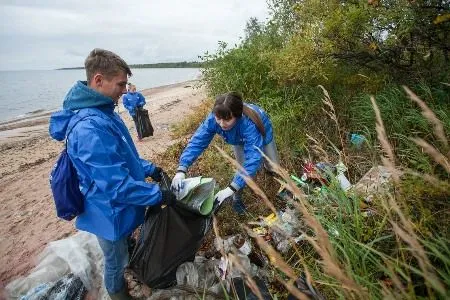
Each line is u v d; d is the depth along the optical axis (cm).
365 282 168
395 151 341
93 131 199
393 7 434
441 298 155
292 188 160
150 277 241
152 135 941
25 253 394
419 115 366
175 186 254
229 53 659
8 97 4731
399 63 484
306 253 248
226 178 418
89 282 305
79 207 220
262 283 236
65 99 216
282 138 453
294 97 548
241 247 263
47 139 1317
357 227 209
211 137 309
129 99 895
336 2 502
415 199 224
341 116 476
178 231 236
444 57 471
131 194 207
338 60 511
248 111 285
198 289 239
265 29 712
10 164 938
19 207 556
